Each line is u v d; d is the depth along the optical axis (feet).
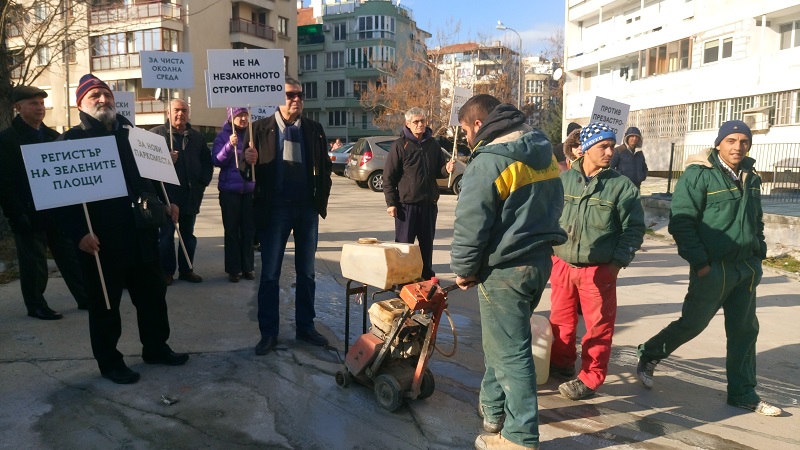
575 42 119.85
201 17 136.05
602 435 11.94
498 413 11.34
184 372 13.76
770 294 24.45
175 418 11.62
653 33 94.12
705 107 82.89
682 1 88.17
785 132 69.05
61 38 34.99
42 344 15.01
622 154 31.30
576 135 18.34
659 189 59.21
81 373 13.48
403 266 12.51
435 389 13.52
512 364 10.44
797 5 68.39
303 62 210.18
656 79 93.76
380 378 12.26
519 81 146.72
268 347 15.02
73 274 17.30
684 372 15.71
